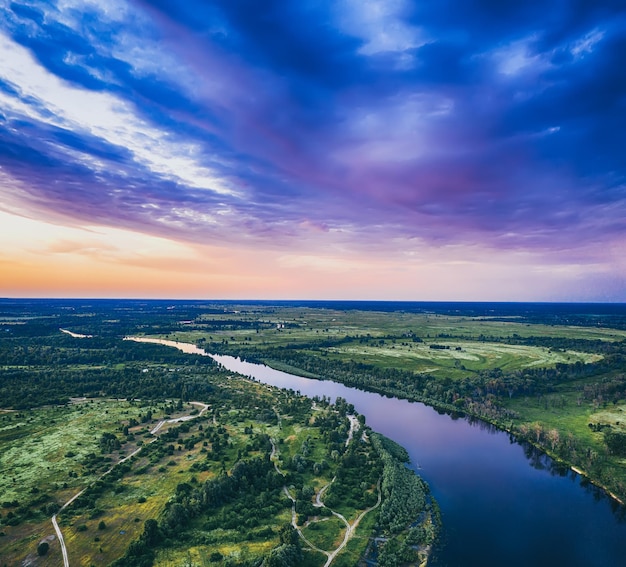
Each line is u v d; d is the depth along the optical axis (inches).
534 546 4028.1
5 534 3858.3
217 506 4382.4
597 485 5226.4
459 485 5216.5
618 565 3799.2
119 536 3863.2
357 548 3828.7
